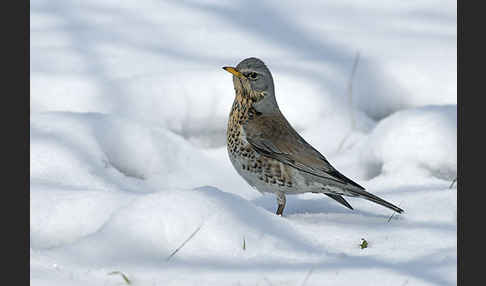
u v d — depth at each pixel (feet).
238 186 42.22
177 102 47.32
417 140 41.98
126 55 53.01
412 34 58.44
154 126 43.34
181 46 55.16
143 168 41.11
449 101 50.37
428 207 35.50
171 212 28.66
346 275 25.96
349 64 52.75
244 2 64.54
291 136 36.58
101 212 31.89
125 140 41.29
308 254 28.17
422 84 51.13
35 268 26.03
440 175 41.19
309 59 53.57
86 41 55.16
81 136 39.99
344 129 47.44
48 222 31.65
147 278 25.71
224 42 56.34
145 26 58.80
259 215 29.84
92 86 47.65
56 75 48.83
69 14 60.44
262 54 54.24
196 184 41.37
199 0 64.39
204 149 46.55
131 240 28.02
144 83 47.73
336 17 62.23
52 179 36.76
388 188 39.14
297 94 48.62
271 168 36.27
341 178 34.94
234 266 26.84
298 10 63.36
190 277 25.82
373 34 58.44
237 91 37.27
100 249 27.68
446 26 60.39
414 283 25.32
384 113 51.13
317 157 35.88
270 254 27.94
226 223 28.76
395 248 29.37
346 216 34.45
